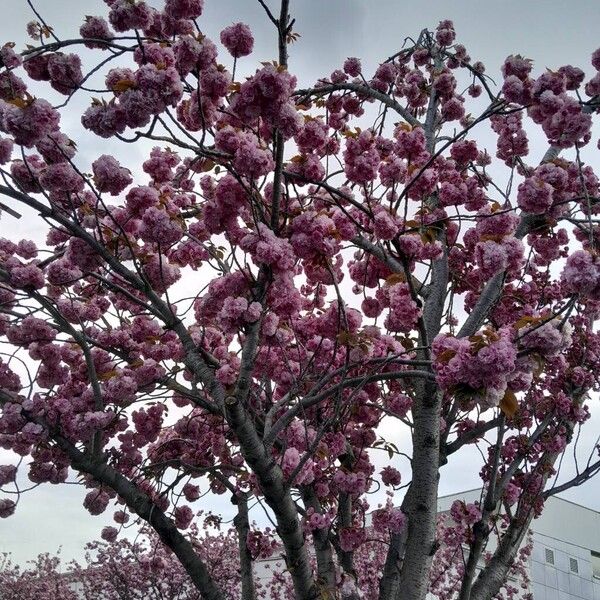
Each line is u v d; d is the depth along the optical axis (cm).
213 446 592
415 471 476
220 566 1359
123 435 583
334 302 450
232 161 362
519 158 593
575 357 656
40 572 1752
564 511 2103
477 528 519
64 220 363
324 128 402
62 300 521
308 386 515
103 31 370
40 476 516
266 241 364
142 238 378
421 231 420
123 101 328
